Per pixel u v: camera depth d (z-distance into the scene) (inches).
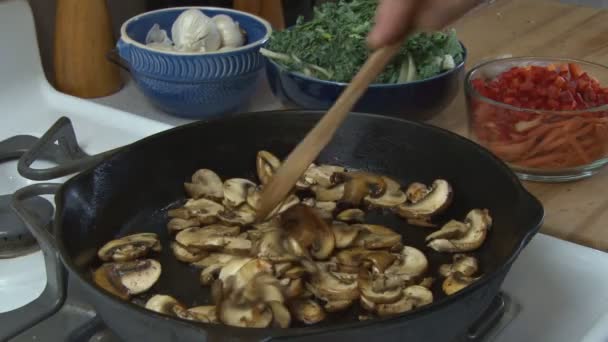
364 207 35.7
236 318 29.3
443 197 34.6
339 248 33.2
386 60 30.4
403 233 34.6
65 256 29.2
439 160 35.5
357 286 31.2
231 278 30.6
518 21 52.6
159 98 41.4
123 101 43.8
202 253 33.2
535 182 38.4
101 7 42.9
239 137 36.3
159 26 42.9
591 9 54.7
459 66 40.4
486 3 55.4
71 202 31.9
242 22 43.1
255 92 43.7
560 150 37.4
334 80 40.0
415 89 39.0
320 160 37.1
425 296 31.2
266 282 30.4
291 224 33.2
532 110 37.1
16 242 34.6
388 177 36.6
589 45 49.5
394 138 36.1
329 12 42.3
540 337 31.4
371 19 41.7
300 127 36.4
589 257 33.4
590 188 38.0
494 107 37.7
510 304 32.3
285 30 41.9
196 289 32.3
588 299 32.4
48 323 31.3
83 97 43.9
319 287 31.2
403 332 27.5
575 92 38.9
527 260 33.5
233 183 35.5
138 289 31.9
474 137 39.3
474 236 33.1
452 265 32.6
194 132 35.5
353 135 36.5
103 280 32.0
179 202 35.7
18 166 36.3
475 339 30.9
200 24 40.7
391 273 32.2
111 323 28.5
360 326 26.9
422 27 29.9
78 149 38.7
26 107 42.1
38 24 44.7
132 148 34.2
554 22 52.4
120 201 34.2
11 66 42.0
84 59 43.3
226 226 34.1
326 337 26.8
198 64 39.5
